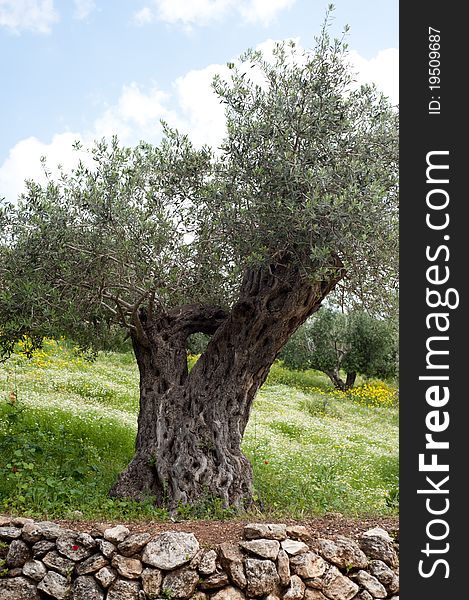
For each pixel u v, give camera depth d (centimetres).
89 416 1265
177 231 838
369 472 1262
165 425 868
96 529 638
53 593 611
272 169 772
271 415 1855
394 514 802
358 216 729
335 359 2862
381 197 759
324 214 743
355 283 829
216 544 627
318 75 815
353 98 872
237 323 873
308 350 2897
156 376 912
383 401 2683
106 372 2023
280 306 853
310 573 623
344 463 1293
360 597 635
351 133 838
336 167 782
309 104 807
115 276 842
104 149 852
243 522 720
